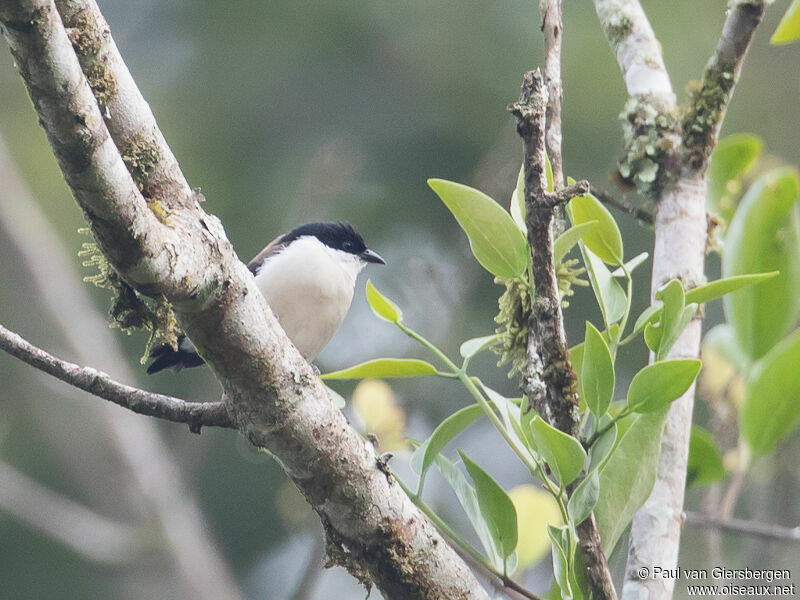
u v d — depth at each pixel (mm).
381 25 14172
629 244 13008
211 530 15430
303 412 5352
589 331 5164
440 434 5988
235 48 14461
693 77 13281
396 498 5605
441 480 13312
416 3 14141
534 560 7195
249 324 5129
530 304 6039
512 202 5801
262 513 15453
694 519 7219
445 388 12906
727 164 7824
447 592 5656
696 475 7387
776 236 7262
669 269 6578
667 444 6020
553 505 7293
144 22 14898
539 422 5023
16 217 15789
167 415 5781
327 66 14219
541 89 5016
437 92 13977
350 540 5629
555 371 5336
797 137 13820
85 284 16625
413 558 5609
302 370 5359
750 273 7297
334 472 5461
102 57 4938
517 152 12242
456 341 12898
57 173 16266
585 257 5832
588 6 13570
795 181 7215
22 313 15672
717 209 7816
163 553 14883
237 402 5359
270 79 14250
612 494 5625
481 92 13859
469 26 14039
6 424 15812
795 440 8398
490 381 13039
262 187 13914
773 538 7086
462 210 5363
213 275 4973
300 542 14953
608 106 13133
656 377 5180
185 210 5020
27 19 4086
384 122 14008
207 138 14094
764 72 14133
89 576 15102
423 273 12852
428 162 13867
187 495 15484
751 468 7582
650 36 7445
